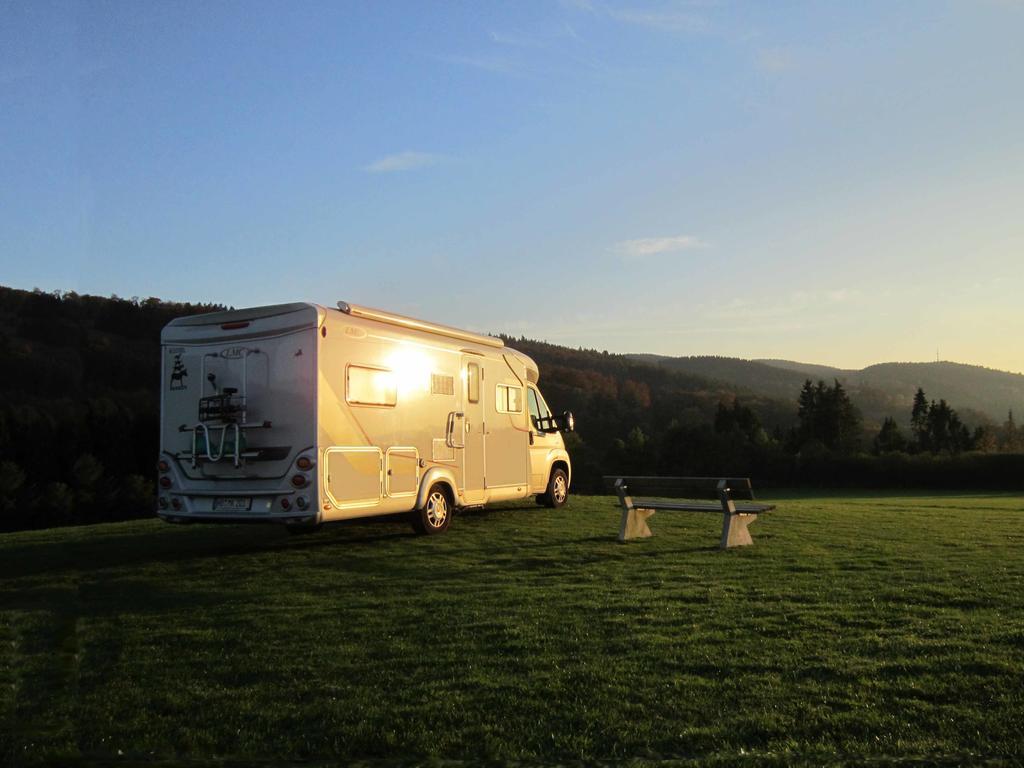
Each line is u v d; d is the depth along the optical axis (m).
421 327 11.23
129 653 5.82
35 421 37.22
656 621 6.15
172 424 10.12
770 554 9.16
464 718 4.39
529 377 13.71
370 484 10.07
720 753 3.88
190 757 4.08
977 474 67.38
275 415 9.53
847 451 86.88
